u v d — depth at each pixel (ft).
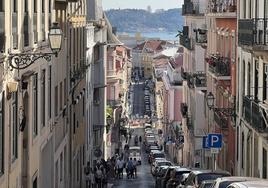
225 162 248.11
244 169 205.98
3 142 126.41
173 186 191.11
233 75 231.50
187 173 186.80
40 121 171.42
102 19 392.88
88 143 330.54
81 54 286.05
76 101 257.96
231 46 240.12
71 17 243.81
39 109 168.45
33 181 163.22
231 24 241.35
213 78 280.51
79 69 274.36
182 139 429.79
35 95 164.25
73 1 226.99
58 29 123.44
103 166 304.91
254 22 169.37
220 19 268.82
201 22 353.31
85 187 303.07
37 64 162.09
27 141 154.10
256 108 176.14
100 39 374.63
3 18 122.42
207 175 153.48
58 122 210.38
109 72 492.95
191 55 387.14
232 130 233.76
